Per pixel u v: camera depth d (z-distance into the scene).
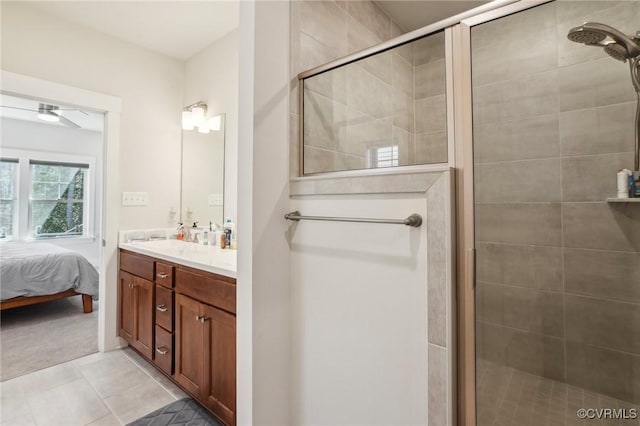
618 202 0.99
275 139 1.43
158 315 2.09
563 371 1.04
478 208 1.04
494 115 1.04
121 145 2.64
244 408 1.36
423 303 1.09
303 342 1.43
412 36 1.18
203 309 1.71
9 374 2.17
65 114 4.20
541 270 1.05
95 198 5.53
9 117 4.68
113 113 2.59
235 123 2.54
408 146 1.18
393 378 1.16
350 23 1.89
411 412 1.12
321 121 1.46
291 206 1.49
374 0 2.10
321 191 1.37
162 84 2.92
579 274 1.03
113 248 2.57
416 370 1.11
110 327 2.55
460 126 1.06
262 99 1.37
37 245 4.13
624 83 0.96
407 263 1.13
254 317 1.33
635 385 0.99
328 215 1.35
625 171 0.97
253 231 1.33
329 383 1.34
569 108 1.00
